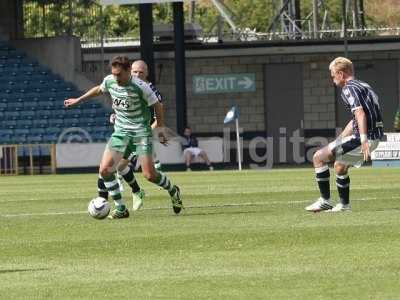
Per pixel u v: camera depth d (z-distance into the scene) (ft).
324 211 139.23
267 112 445.78
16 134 409.28
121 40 465.06
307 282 76.89
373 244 97.76
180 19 387.34
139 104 138.00
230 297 71.51
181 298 71.82
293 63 442.91
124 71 136.05
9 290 76.69
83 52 437.58
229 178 271.90
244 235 108.99
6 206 172.96
